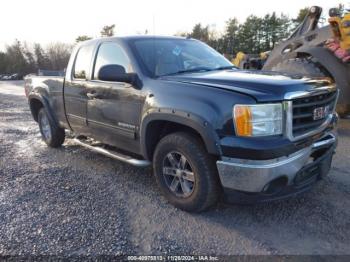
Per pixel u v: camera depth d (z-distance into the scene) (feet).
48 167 16.03
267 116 9.01
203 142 10.23
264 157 8.87
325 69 20.45
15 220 10.76
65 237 9.71
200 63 13.60
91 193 12.84
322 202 11.52
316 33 22.24
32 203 11.98
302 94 9.46
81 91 15.10
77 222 10.57
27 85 20.75
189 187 10.91
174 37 14.89
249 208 11.28
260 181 9.02
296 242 9.30
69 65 16.28
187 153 10.38
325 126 10.70
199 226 10.25
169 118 10.63
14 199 12.32
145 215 11.01
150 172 15.17
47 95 18.26
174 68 12.66
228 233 9.84
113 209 11.46
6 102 44.37
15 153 18.66
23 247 9.25
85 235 9.82
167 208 11.48
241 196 9.59
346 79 19.75
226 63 14.60
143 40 13.47
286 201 11.66
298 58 22.07
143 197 12.41
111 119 13.44
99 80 13.97
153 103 11.15
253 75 10.94
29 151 19.08
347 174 13.92
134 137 12.53
